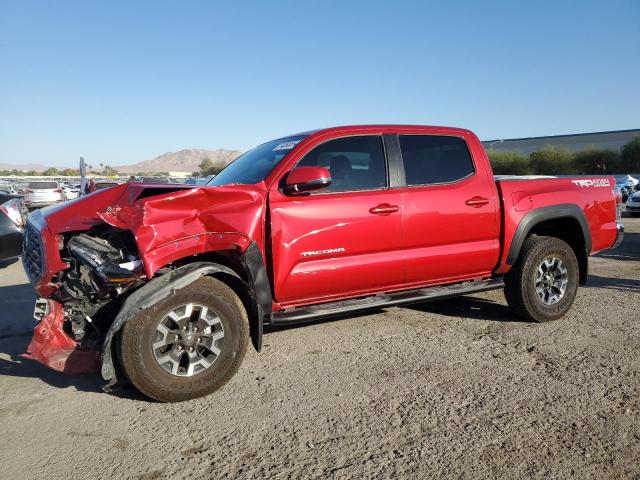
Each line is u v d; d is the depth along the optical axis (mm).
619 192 5945
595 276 7777
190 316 3631
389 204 4449
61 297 3725
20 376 4152
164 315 3490
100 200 3787
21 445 3092
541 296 5254
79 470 2832
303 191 3980
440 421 3301
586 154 58219
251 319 4094
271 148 4805
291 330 5164
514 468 2785
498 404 3516
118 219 3467
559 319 5430
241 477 2750
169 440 3127
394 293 4711
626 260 9352
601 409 3418
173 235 3539
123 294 3633
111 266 3459
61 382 4023
